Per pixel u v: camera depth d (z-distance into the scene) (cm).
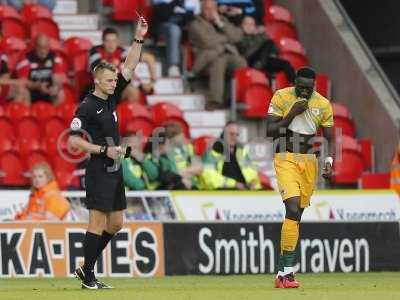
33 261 5116
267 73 6850
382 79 6862
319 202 5725
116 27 6994
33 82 6225
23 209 5312
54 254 5141
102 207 3966
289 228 4047
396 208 5844
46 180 5338
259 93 6675
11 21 6681
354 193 5797
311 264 5478
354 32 7056
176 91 6788
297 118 4103
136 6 6944
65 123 6119
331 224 5528
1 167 5769
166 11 6812
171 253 5259
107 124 4006
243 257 5356
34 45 6297
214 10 6738
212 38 6669
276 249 5403
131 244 5203
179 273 5262
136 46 4078
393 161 6006
